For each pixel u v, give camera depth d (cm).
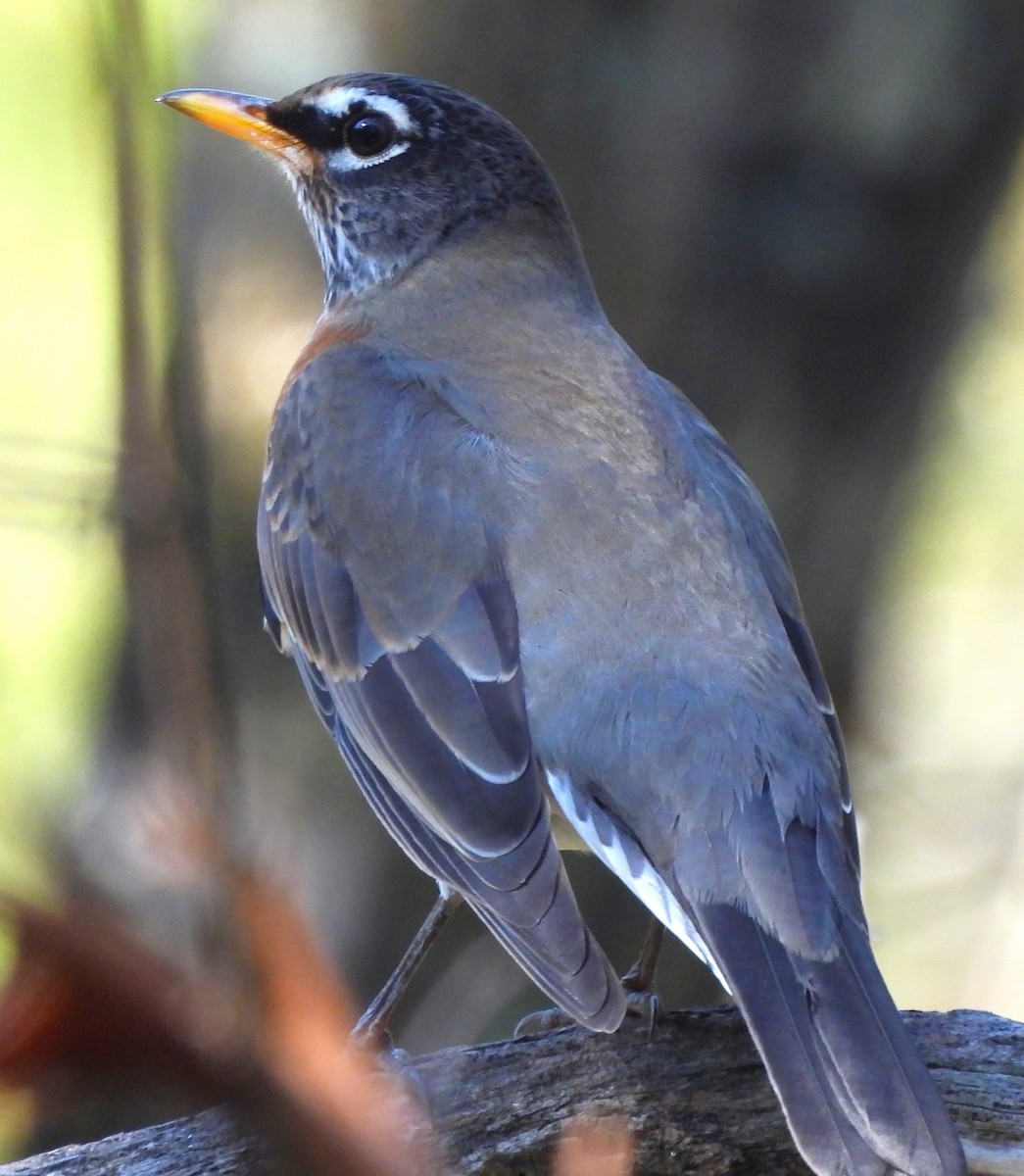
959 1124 592
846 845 629
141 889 361
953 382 1202
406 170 859
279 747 1119
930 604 1655
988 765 1479
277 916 147
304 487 776
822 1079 519
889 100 1091
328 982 145
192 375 341
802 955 571
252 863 151
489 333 809
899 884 1430
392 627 703
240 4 1164
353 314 864
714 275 1112
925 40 1084
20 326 1675
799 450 1150
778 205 1107
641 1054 621
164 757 195
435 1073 613
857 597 1194
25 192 1722
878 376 1150
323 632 750
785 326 1125
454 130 859
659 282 1113
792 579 762
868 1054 525
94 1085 138
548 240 859
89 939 139
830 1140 500
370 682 706
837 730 717
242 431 1108
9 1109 148
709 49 1087
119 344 302
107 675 1091
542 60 1098
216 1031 141
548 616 667
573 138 1100
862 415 1156
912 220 1123
